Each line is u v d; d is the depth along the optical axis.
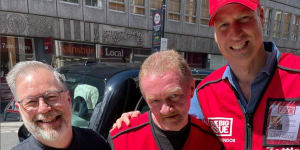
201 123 1.35
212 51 16.44
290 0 19.09
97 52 11.96
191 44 15.33
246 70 1.29
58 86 1.26
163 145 1.22
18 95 1.21
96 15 11.61
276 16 18.64
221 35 1.28
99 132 1.61
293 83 1.20
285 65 1.25
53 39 10.45
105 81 1.82
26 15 9.64
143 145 1.25
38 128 1.23
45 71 1.25
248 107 1.26
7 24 9.26
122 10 12.52
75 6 10.92
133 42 12.99
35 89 1.19
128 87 1.82
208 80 1.48
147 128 1.28
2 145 4.17
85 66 2.33
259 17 1.25
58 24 10.48
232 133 1.31
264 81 1.24
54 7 10.32
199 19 15.48
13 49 9.72
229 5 1.16
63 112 1.27
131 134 1.29
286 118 1.19
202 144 1.29
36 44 10.24
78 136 1.39
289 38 20.16
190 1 14.97
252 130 1.25
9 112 2.30
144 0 13.20
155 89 1.07
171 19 14.28
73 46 11.15
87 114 1.76
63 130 1.26
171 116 1.11
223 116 1.35
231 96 1.32
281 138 1.20
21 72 1.22
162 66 1.07
